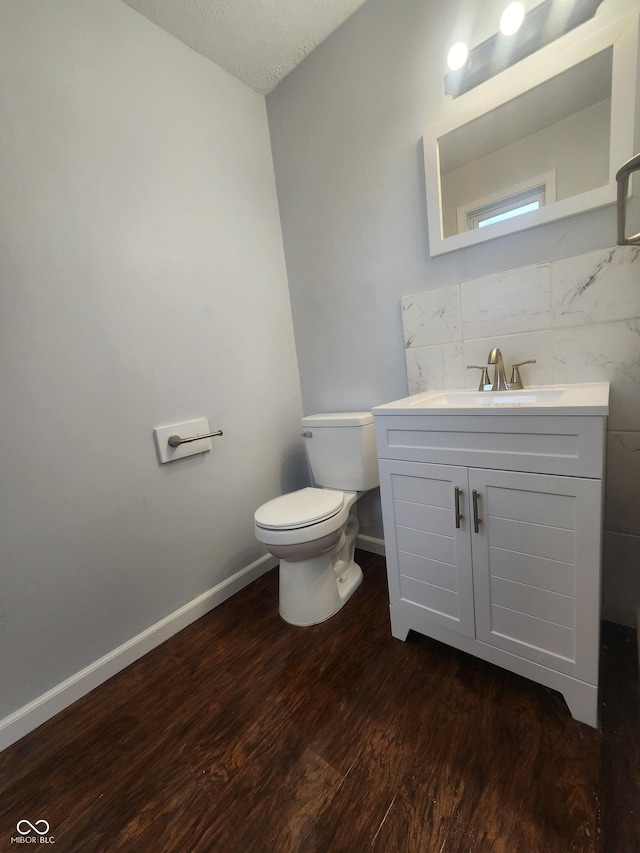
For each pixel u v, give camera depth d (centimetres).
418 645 124
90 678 121
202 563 157
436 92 130
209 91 155
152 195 136
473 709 99
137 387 133
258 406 181
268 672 120
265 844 76
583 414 79
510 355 129
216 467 162
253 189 175
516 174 118
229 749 96
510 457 91
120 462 129
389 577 123
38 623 111
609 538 120
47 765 98
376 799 81
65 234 114
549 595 92
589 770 82
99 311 122
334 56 152
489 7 115
